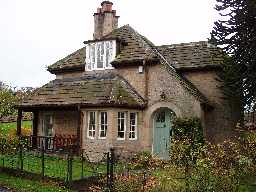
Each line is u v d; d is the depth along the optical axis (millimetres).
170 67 23500
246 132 19047
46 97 24250
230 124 23219
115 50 24328
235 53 20641
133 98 22500
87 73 25344
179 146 12992
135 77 23469
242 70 20641
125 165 17328
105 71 24625
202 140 20922
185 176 11352
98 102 21422
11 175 16734
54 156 21797
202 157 11820
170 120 22766
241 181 12117
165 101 22297
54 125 25484
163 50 26359
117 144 21438
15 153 18594
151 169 14672
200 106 21453
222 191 10867
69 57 27500
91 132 22250
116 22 27703
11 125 32781
